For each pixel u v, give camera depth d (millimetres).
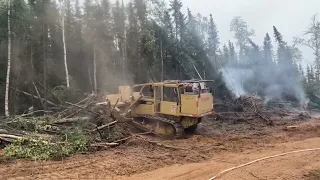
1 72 21938
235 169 8484
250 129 15906
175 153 10211
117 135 12398
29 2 23328
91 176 7859
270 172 8258
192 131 15070
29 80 22594
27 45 23656
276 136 13328
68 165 8766
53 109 19266
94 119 13805
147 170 8406
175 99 14070
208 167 8664
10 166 8641
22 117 13672
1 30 21234
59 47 28375
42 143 10133
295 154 10047
